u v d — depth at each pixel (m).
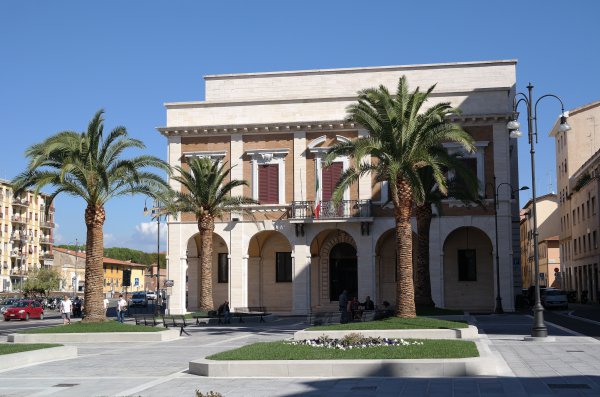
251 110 51.94
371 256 49.00
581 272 80.88
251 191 51.12
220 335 32.81
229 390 15.31
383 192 49.38
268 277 53.28
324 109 51.19
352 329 27.17
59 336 30.19
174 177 46.31
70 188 33.62
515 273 56.06
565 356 20.47
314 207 49.69
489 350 20.08
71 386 16.59
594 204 72.62
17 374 19.08
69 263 131.12
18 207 110.44
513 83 54.12
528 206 116.06
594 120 85.19
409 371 16.89
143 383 16.86
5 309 58.97
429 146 32.31
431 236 48.47
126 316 55.56
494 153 48.47
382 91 31.58
